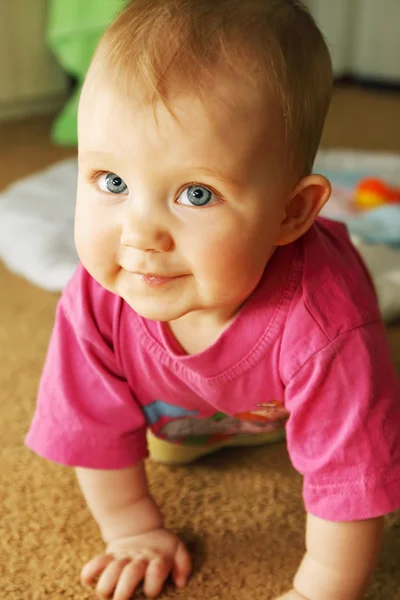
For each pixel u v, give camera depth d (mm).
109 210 540
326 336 592
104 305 656
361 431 587
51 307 1160
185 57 510
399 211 1389
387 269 1202
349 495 590
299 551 709
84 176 550
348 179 1640
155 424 732
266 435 831
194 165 504
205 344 624
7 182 1685
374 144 2064
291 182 560
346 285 623
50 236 1322
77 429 677
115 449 686
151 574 661
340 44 2820
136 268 534
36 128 2143
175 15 531
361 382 592
